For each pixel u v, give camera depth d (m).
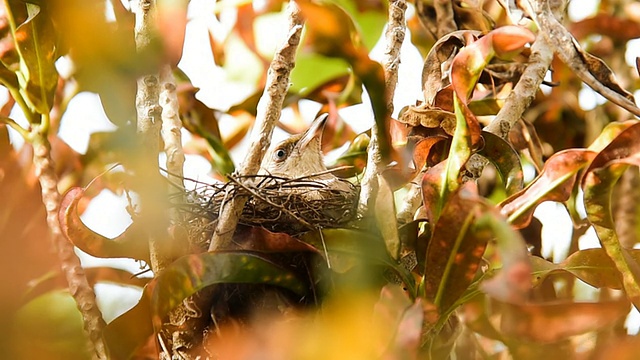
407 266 6.78
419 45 10.41
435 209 6.26
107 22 4.82
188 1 5.69
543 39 7.88
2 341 7.05
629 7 10.62
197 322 6.97
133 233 6.97
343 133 10.91
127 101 5.13
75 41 4.76
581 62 7.20
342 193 8.80
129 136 5.66
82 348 7.33
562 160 6.25
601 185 6.17
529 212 6.27
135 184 6.07
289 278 6.59
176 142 7.51
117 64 4.90
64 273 7.29
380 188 6.36
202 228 7.70
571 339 7.16
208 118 9.89
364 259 6.25
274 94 7.19
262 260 6.45
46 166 7.45
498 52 6.21
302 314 6.64
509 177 6.97
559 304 6.36
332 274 6.21
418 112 7.35
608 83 7.21
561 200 6.26
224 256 6.37
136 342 6.52
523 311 6.39
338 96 10.49
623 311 6.36
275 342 5.53
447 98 7.43
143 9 6.57
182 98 9.87
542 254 9.01
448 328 7.09
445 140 7.29
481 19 9.16
